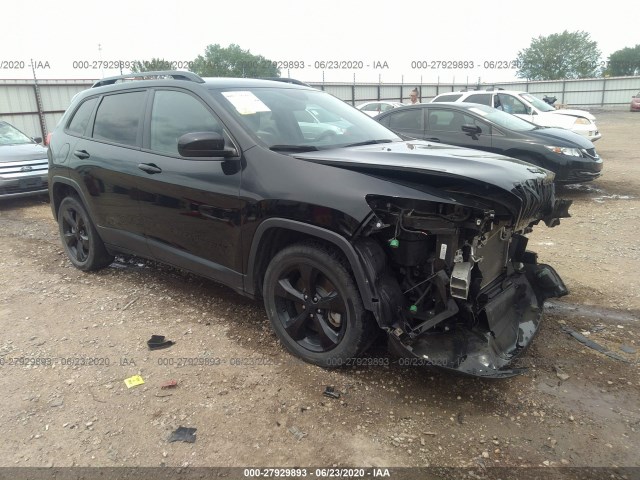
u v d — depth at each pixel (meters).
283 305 3.40
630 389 3.04
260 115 3.57
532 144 8.30
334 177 2.95
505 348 3.05
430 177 2.75
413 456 2.50
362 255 2.83
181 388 3.05
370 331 3.01
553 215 3.48
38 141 9.95
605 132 21.00
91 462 2.47
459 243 2.76
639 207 7.82
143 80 4.22
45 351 3.50
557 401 2.93
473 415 2.80
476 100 12.53
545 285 3.77
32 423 2.75
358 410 2.83
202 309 4.13
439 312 2.85
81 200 4.86
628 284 4.65
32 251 5.82
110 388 3.06
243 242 3.37
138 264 5.24
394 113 9.58
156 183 3.84
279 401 2.91
